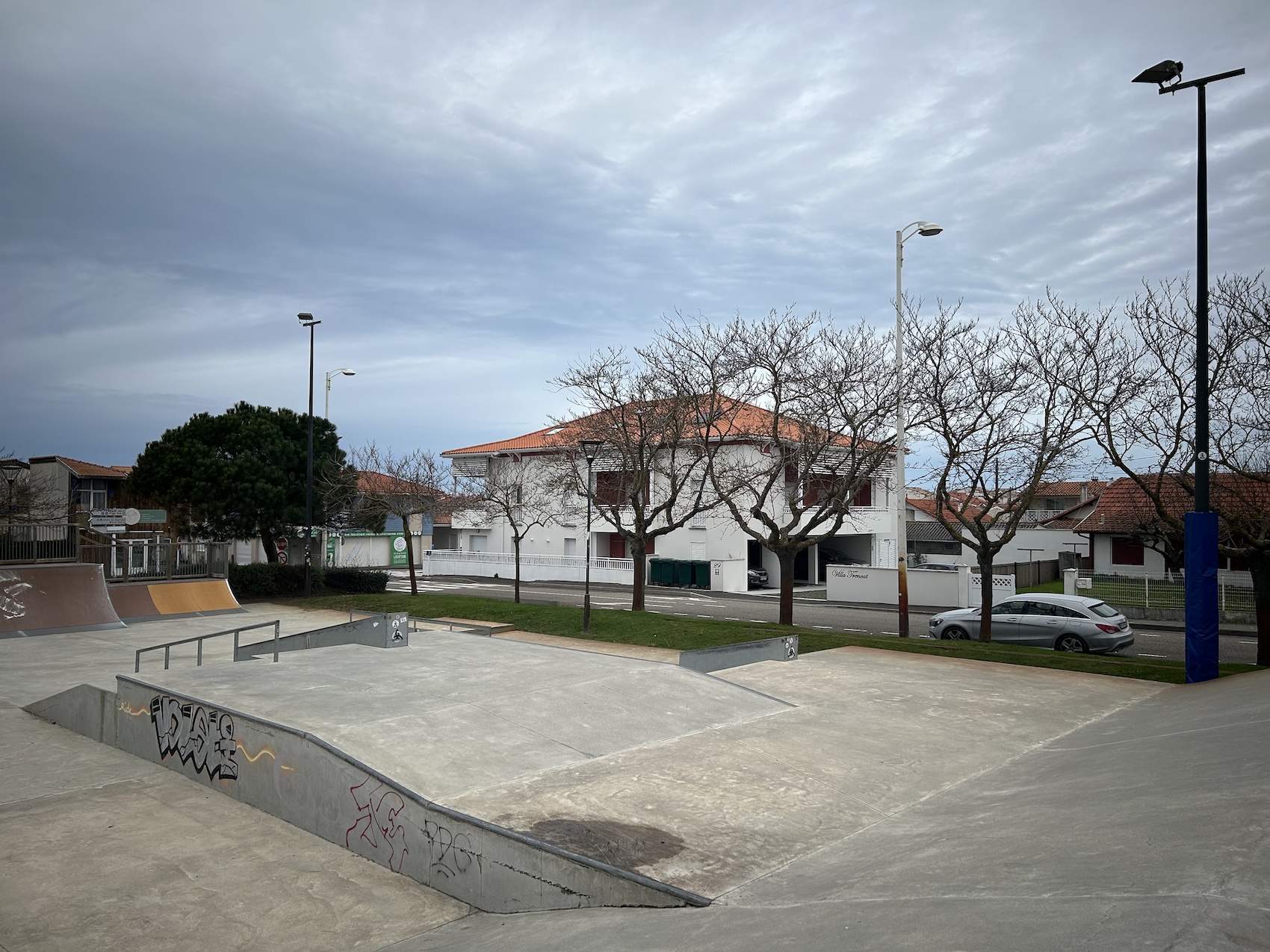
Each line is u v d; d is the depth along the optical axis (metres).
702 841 6.96
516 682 12.51
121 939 6.42
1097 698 13.20
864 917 4.82
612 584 43.81
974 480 20.33
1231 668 16.05
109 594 26.66
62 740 12.57
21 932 6.54
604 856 6.54
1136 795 6.72
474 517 51.09
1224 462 16.88
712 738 10.23
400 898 7.07
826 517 22.41
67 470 51.00
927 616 29.84
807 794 8.25
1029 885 4.87
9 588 24.19
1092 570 36.28
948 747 10.23
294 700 10.90
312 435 33.12
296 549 39.53
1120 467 17.70
